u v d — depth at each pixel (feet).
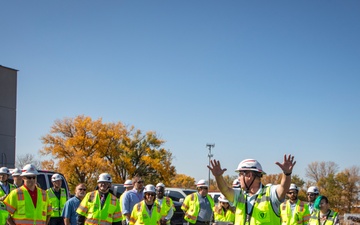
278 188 20.10
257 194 20.57
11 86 119.44
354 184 272.10
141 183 46.34
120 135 226.38
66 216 41.06
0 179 43.80
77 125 215.51
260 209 20.26
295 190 42.55
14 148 119.34
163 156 238.27
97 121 217.97
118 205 39.52
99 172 210.38
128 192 46.26
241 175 20.94
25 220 33.88
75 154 209.97
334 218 38.09
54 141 214.07
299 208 42.24
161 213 44.73
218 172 20.77
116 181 223.30
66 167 207.82
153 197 40.57
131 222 40.93
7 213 28.50
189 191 70.79
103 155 221.46
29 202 34.17
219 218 43.98
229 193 21.02
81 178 213.25
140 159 234.79
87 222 38.34
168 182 237.25
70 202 41.34
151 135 236.84
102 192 38.93
